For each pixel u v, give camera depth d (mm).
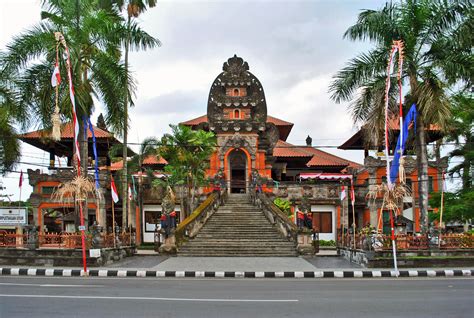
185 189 42469
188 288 14641
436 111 22266
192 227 30953
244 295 13062
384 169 42000
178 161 36188
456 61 22719
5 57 24203
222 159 45125
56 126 20719
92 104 25578
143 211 43375
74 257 21703
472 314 10312
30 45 24391
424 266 20922
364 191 43000
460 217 28969
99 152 48281
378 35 24250
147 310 10656
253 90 47812
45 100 24281
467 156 31109
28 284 15469
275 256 27984
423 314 10320
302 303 11703
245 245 29219
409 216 40844
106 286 15008
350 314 10305
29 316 9977
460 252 22219
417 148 23750
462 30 23031
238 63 47469
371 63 24172
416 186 40875
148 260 25297
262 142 46281
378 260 20922
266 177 44688
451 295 13117
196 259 25938
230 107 46750
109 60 25766
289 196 43094
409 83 24000
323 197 42844
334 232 42625
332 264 23016
